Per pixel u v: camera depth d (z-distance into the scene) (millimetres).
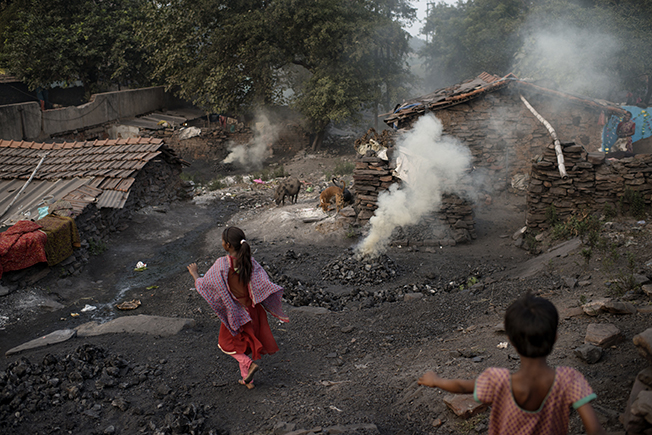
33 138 21375
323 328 6484
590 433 1822
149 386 4598
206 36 26016
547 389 1922
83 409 4160
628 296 5312
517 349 1944
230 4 25703
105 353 5234
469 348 4836
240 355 4434
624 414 2891
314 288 8539
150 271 10430
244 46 24688
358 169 12156
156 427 3857
